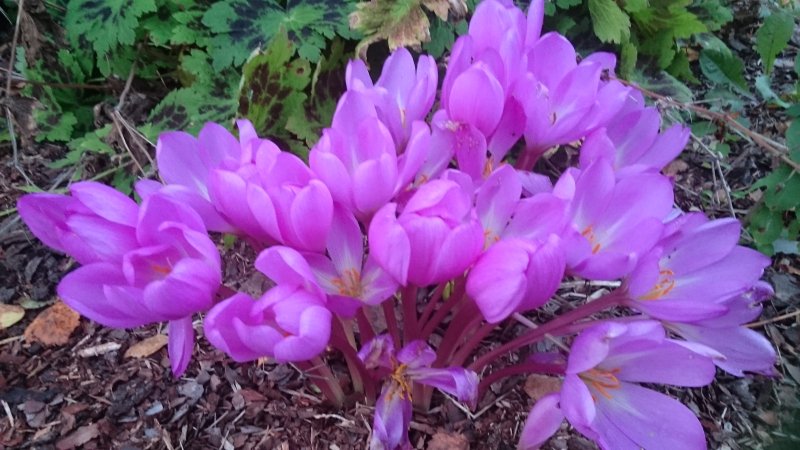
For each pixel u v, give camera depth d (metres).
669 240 0.26
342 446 0.32
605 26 0.48
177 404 0.34
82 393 0.34
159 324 0.38
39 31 0.48
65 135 0.48
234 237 0.40
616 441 0.25
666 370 0.25
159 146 0.27
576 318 0.28
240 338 0.23
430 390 0.33
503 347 0.29
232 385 0.34
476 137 0.28
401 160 0.26
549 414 0.26
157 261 0.24
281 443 0.32
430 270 0.24
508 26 0.29
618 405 0.26
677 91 0.52
